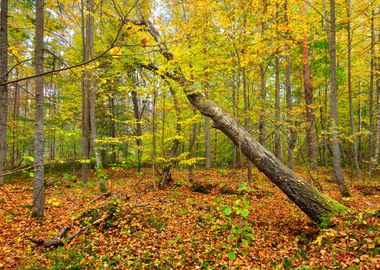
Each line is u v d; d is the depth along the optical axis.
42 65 6.44
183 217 6.95
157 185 11.53
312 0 11.85
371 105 14.60
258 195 9.34
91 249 5.23
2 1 7.54
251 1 7.30
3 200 7.97
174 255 4.98
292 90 18.92
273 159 6.81
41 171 6.64
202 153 21.17
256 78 12.74
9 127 14.38
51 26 10.24
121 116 18.39
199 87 9.45
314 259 4.21
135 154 15.31
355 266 3.67
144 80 9.99
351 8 11.07
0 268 4.38
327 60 12.74
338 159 9.05
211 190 10.47
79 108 15.38
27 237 5.57
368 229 4.57
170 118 11.85
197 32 7.77
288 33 9.20
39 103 6.48
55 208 7.57
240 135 7.50
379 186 10.52
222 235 5.79
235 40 7.98
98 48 10.99
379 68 14.68
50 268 4.41
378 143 15.59
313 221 5.97
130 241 5.59
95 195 9.32
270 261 4.55
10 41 11.30
